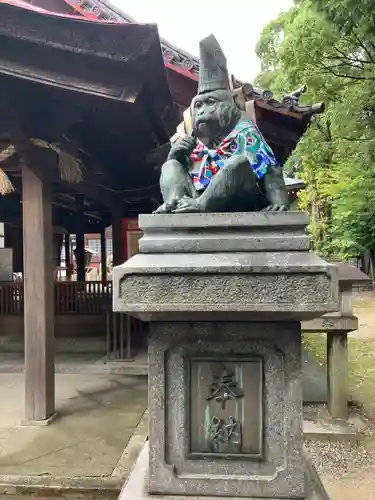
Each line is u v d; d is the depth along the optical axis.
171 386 2.25
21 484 3.64
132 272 2.06
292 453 2.16
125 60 3.63
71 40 3.65
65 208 11.32
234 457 2.22
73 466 3.90
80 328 8.93
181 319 2.21
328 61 9.92
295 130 5.88
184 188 2.42
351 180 14.64
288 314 2.06
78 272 11.50
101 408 5.42
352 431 4.88
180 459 2.24
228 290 2.03
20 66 3.90
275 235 2.19
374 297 18.53
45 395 4.90
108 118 4.62
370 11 7.56
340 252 19.20
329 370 5.23
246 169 2.25
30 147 4.65
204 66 2.50
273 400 2.21
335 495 3.77
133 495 2.21
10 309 9.18
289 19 12.12
